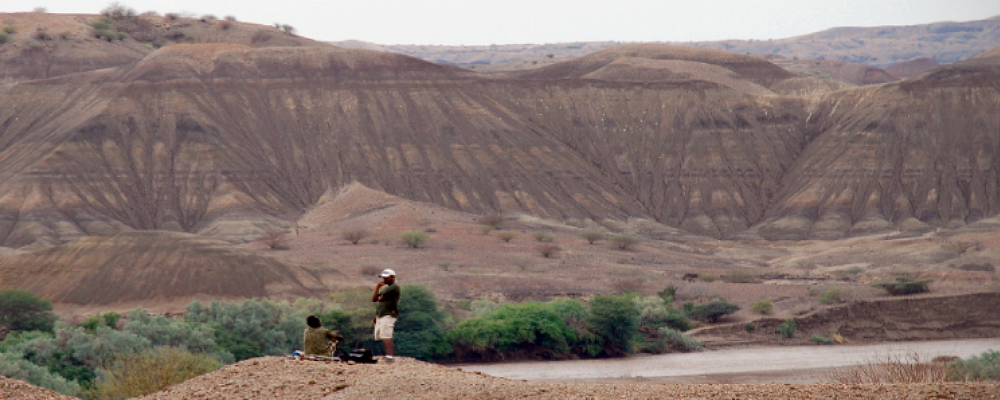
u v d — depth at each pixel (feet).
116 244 370.73
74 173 604.49
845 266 494.18
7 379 65.77
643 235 607.78
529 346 287.48
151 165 634.43
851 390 51.49
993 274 434.71
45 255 366.02
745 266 504.02
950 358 240.32
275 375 65.82
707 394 52.16
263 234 563.07
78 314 325.01
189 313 263.49
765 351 311.27
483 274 422.82
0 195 578.25
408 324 269.44
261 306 262.26
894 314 361.51
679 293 400.88
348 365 67.56
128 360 148.05
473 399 53.98
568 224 627.05
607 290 405.59
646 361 286.46
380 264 443.73
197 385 66.39
